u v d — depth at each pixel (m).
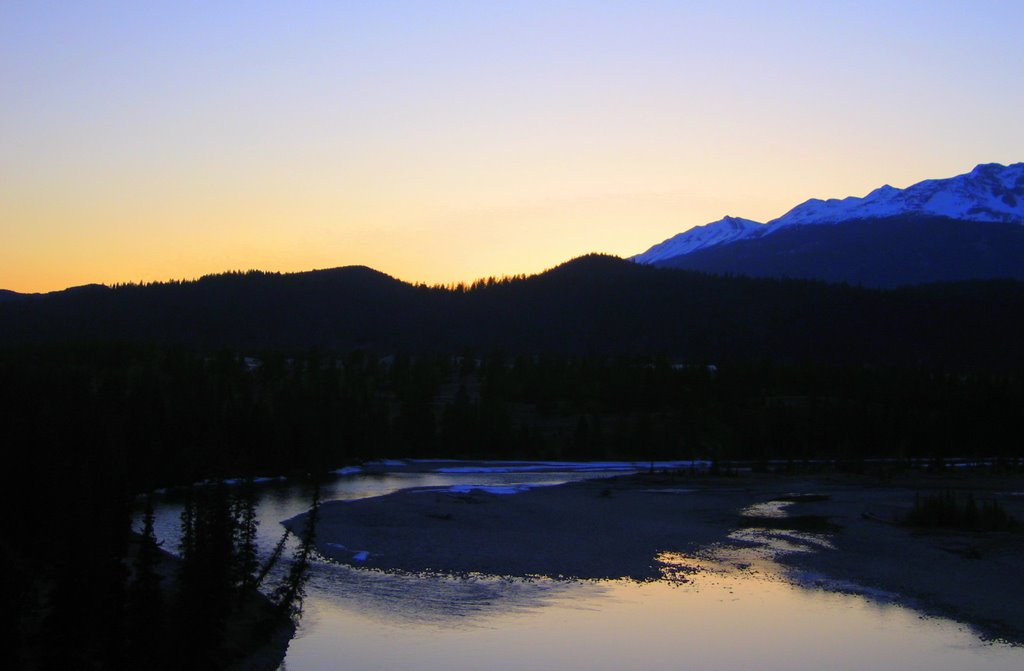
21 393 70.06
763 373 149.88
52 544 30.58
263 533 48.31
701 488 76.69
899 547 45.59
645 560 42.81
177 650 25.00
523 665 28.27
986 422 122.88
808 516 57.25
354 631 31.59
